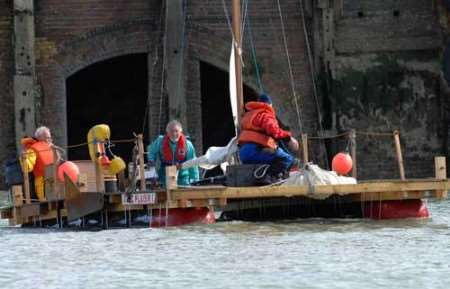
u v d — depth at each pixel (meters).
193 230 47.34
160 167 53.75
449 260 37.66
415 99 85.25
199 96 83.94
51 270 37.16
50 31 83.38
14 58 82.44
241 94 57.09
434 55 85.38
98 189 50.25
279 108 84.88
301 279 34.41
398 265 36.75
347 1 85.06
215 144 96.50
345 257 38.56
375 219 51.84
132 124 96.06
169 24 82.69
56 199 51.44
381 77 85.00
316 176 50.19
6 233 49.09
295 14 85.00
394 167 85.19
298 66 85.00
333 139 84.44
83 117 95.88
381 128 85.00
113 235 46.31
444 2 84.81
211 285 33.69
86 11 83.75
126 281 34.69
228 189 49.03
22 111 82.19
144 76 95.12
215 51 84.25
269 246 41.62
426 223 49.50
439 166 51.62
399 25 85.19
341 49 84.81
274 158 50.88
